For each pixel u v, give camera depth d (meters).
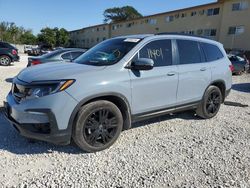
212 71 5.59
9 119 3.84
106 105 3.86
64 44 71.00
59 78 3.54
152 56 4.49
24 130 3.58
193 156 3.93
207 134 4.90
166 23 40.75
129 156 3.82
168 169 3.51
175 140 4.53
